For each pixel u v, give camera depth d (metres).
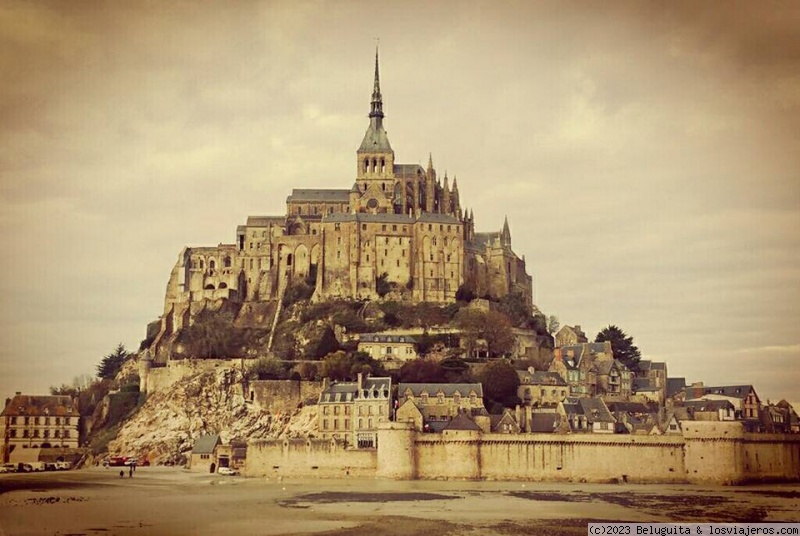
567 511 183.00
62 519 178.75
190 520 175.88
